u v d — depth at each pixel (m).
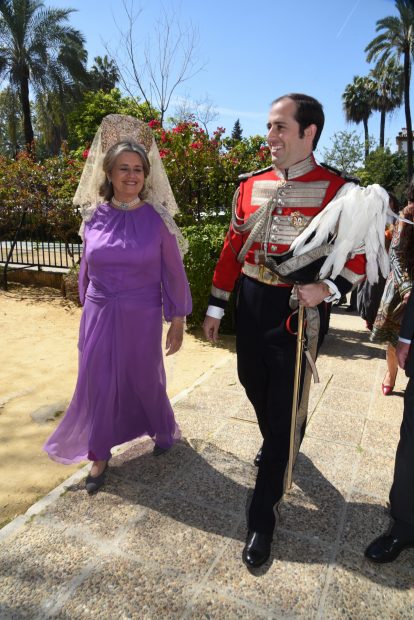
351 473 2.91
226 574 2.12
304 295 2.12
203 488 2.72
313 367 2.27
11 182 8.93
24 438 3.58
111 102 19.00
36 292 8.95
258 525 2.22
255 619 1.90
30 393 4.42
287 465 2.31
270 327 2.30
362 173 31.84
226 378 4.48
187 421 3.54
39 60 19.86
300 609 1.95
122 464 2.95
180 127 7.92
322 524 2.45
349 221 2.06
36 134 28.47
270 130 2.20
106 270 2.62
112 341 2.64
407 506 2.16
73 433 2.82
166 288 2.81
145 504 2.57
